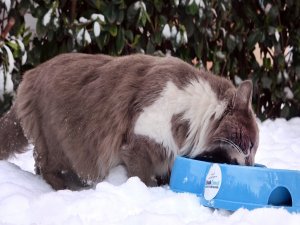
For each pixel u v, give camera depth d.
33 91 4.98
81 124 4.70
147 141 4.41
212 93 4.51
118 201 3.74
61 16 7.18
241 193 3.74
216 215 3.63
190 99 4.44
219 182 3.80
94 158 4.70
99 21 7.07
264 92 8.70
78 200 3.77
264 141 6.66
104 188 4.01
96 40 7.11
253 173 3.76
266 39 8.25
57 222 3.45
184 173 4.14
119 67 4.69
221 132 4.43
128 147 4.45
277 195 3.84
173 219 3.37
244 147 4.41
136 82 4.53
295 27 8.54
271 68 8.45
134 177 4.14
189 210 3.71
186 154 4.55
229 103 4.47
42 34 7.03
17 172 4.88
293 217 3.35
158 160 4.50
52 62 5.02
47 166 4.94
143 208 3.69
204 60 8.07
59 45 7.38
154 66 4.57
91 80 4.76
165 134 4.41
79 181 5.00
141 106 4.41
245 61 8.52
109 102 4.57
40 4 7.11
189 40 7.77
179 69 4.54
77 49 7.25
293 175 3.82
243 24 8.24
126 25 7.43
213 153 4.50
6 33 6.95
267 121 7.96
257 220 3.34
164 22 7.39
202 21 7.55
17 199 3.85
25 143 5.33
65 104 4.77
